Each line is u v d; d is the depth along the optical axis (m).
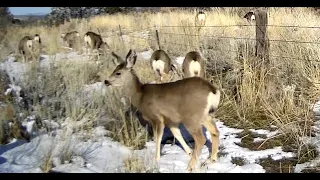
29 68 10.71
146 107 6.32
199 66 8.94
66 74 9.90
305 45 9.48
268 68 8.44
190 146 6.86
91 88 9.94
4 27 18.31
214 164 6.06
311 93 8.24
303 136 6.54
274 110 7.48
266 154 6.36
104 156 6.32
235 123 7.75
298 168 5.81
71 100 8.14
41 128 7.41
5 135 7.07
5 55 13.30
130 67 6.54
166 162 6.21
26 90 8.93
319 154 6.17
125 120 7.38
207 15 18.45
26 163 5.96
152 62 10.22
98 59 13.80
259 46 8.55
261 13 8.45
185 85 6.05
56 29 25.91
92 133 7.22
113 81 6.57
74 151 6.23
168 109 6.15
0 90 8.73
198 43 13.02
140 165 5.76
